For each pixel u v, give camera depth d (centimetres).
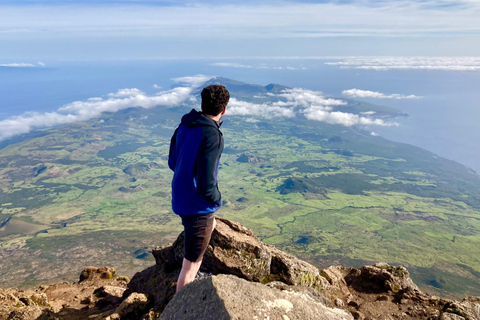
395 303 859
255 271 784
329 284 923
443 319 737
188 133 449
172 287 781
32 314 852
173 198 473
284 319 362
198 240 474
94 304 1090
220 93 446
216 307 353
